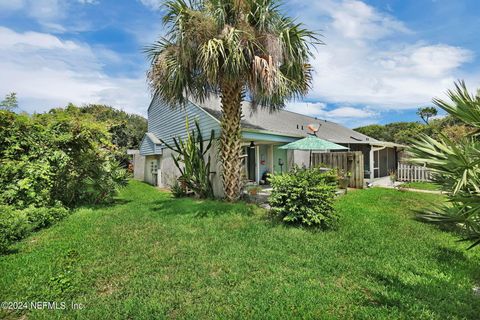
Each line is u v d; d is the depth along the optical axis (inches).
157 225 257.8
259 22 315.0
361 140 729.6
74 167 374.9
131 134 1037.8
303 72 360.5
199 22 299.0
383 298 126.7
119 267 162.7
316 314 115.0
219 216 286.8
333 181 276.4
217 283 142.7
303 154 601.0
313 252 185.5
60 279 140.9
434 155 127.0
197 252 185.8
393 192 437.7
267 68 301.1
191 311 118.6
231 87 345.7
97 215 306.2
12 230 210.7
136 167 812.0
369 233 227.5
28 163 309.3
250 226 247.9
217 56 291.0
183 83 335.6
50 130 360.5
